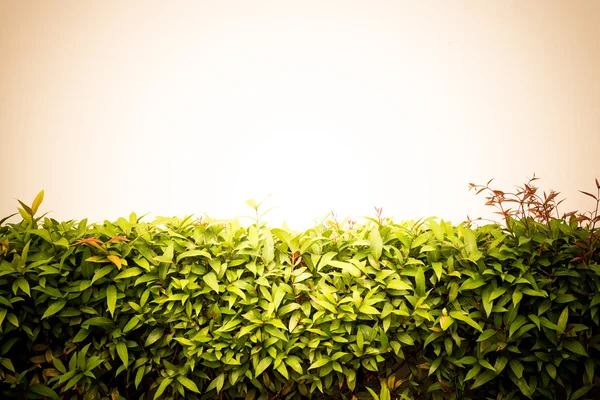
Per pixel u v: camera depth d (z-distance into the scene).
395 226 2.62
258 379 2.43
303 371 2.40
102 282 2.26
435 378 2.48
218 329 2.28
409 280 2.38
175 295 2.27
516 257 2.30
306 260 2.40
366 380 2.48
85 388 2.29
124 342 2.27
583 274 2.27
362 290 2.34
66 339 2.38
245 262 2.41
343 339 2.24
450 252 2.35
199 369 2.39
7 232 2.43
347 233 2.54
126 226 2.39
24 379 2.26
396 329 2.33
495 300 2.31
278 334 2.24
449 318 2.19
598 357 2.34
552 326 2.20
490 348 2.28
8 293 2.19
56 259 2.27
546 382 2.30
